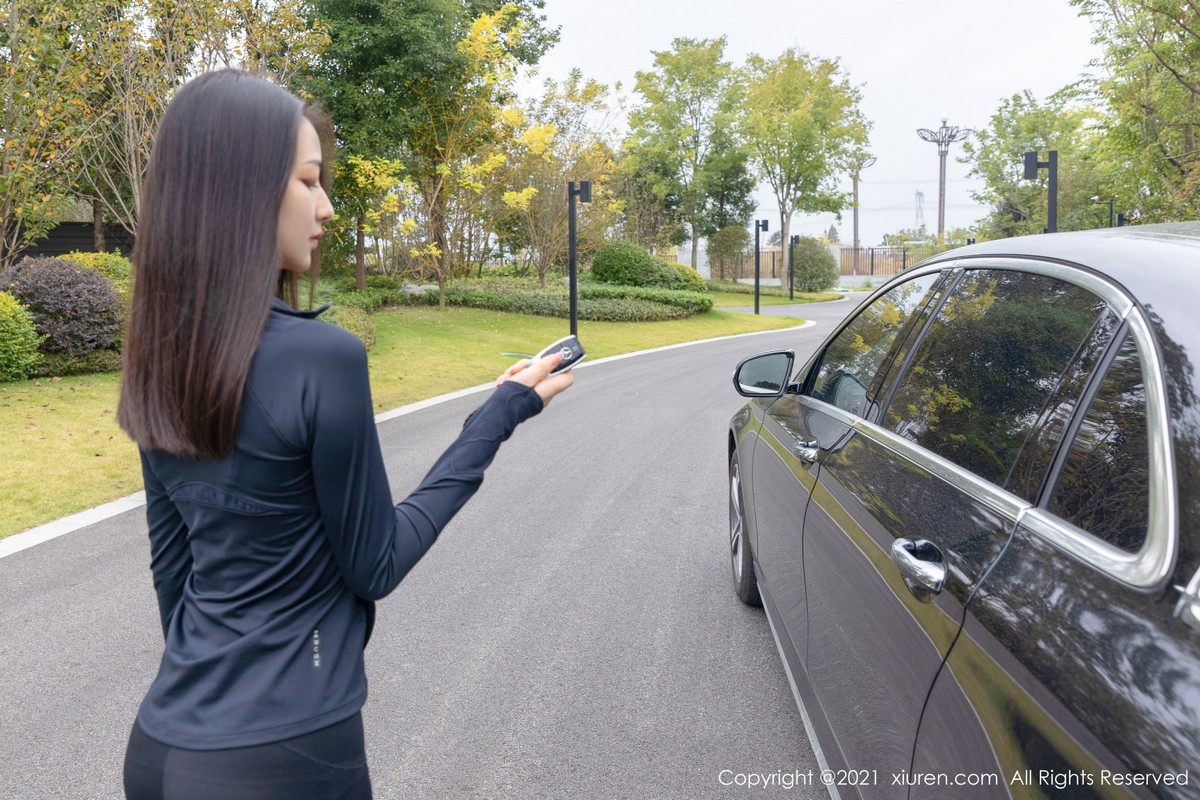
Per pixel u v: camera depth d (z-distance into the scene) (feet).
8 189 39.19
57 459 24.64
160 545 4.41
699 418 34.35
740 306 126.31
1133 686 3.63
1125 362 4.85
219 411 3.71
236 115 3.94
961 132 153.79
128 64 43.04
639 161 156.15
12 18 38.19
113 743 10.34
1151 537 4.07
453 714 10.94
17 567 16.49
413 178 73.26
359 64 66.74
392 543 4.08
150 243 3.92
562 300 81.76
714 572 16.10
